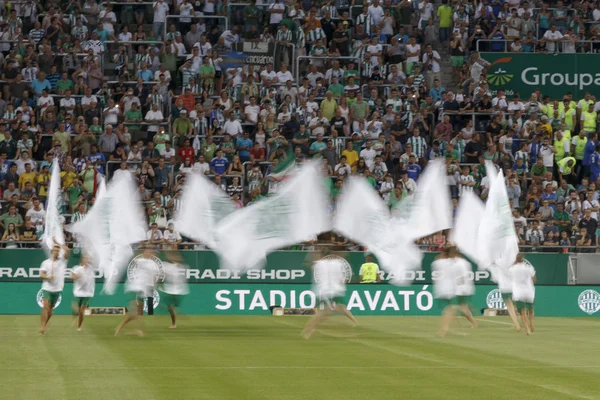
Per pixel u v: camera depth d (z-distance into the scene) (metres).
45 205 74.94
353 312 73.06
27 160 77.38
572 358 40.22
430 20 93.94
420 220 72.12
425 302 73.50
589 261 75.00
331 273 53.50
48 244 61.28
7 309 70.62
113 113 82.00
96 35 89.50
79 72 86.00
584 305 74.81
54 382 31.59
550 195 78.00
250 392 29.55
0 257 70.75
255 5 94.19
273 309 72.00
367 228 72.38
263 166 78.75
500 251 59.81
